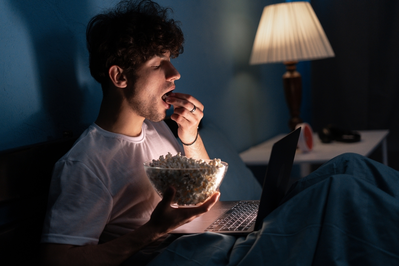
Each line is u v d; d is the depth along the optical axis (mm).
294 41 2221
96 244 912
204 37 2025
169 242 1002
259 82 2785
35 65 1081
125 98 1049
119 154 1043
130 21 1006
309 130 2197
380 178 1006
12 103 1013
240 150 2445
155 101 1053
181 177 851
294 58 2215
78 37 1241
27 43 1058
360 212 788
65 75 1185
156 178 874
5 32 997
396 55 3166
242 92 2508
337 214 793
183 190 861
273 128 3061
